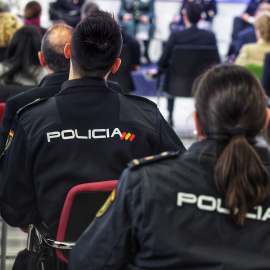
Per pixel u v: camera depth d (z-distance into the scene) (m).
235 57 7.26
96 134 1.89
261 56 5.60
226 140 1.26
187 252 1.22
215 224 1.25
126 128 1.92
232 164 1.21
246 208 1.22
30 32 3.37
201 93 1.29
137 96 2.00
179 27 9.29
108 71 1.95
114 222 1.29
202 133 1.32
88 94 1.91
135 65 5.87
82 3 9.23
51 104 1.91
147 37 9.55
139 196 1.25
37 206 2.00
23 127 1.90
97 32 1.90
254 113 1.24
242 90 1.24
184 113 7.24
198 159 1.28
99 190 1.80
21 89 3.06
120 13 9.59
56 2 9.23
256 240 1.24
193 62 5.67
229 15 10.80
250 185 1.21
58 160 1.87
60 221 1.87
